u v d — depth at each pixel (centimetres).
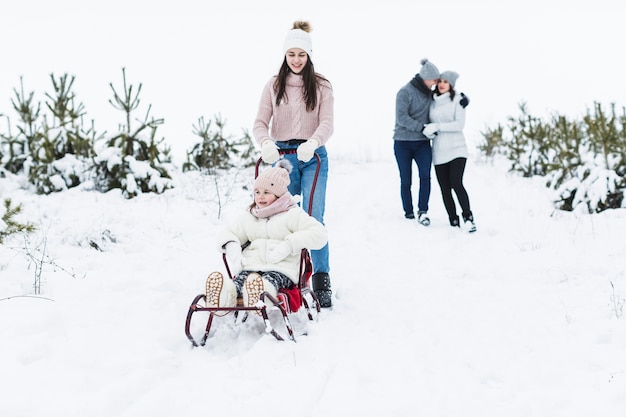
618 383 312
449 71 757
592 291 487
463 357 365
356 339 388
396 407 294
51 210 729
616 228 691
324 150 478
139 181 887
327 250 464
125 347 359
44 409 280
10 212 538
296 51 458
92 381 314
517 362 357
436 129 740
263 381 317
